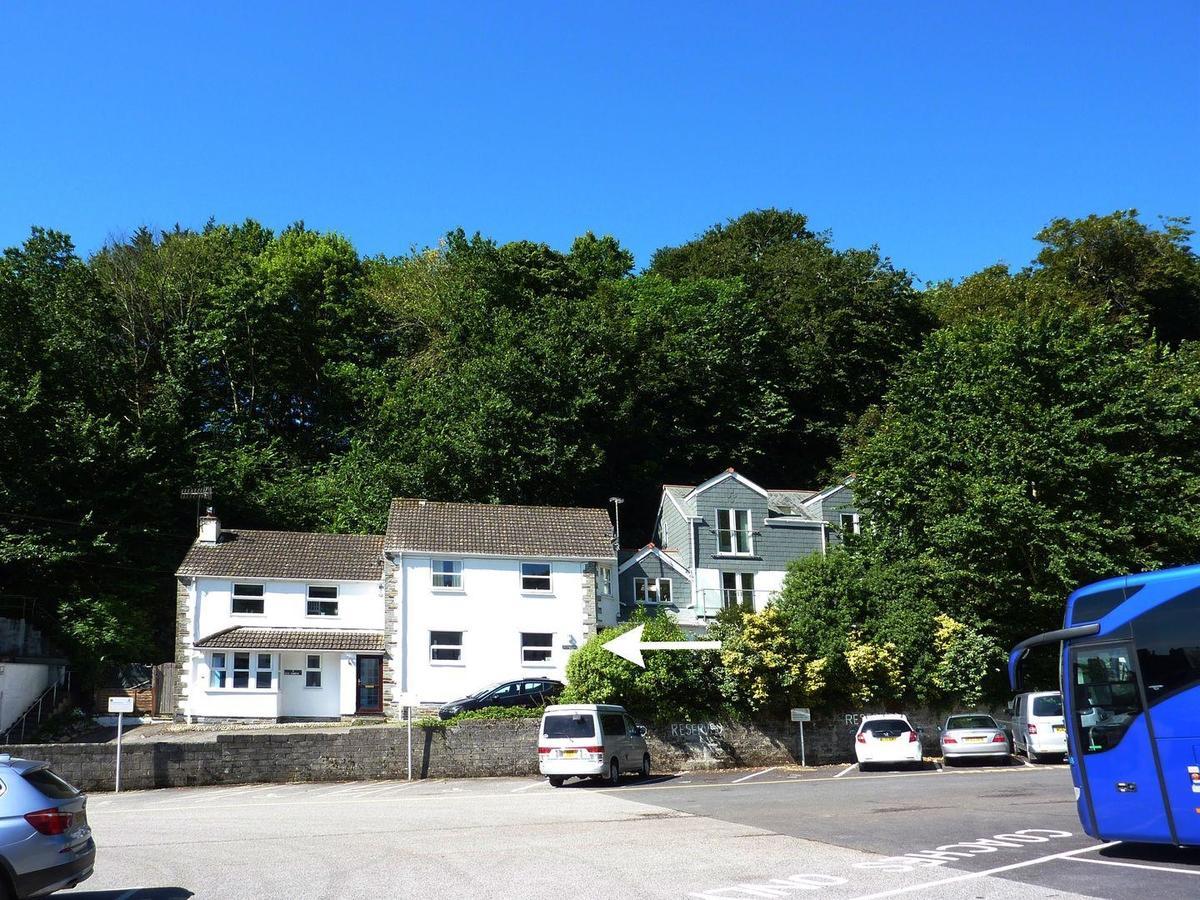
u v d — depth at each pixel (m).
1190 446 38.62
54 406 41.88
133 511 41.88
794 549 49.03
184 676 36.34
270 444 53.12
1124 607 12.49
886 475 39.47
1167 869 11.30
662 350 58.19
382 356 61.62
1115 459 34.22
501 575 37.91
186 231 59.47
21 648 35.97
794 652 31.16
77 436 40.78
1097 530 33.03
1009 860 12.20
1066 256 65.19
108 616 38.59
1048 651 35.34
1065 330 38.53
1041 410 35.94
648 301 62.75
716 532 47.84
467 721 28.41
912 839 14.11
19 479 39.59
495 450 48.66
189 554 38.59
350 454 51.78
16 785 10.01
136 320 53.38
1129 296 63.31
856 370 63.34
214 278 57.06
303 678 37.50
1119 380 37.41
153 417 44.59
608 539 40.06
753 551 48.12
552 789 24.31
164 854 14.30
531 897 10.45
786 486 61.06
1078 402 36.50
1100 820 12.30
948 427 38.75
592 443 52.12
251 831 16.77
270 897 10.80
